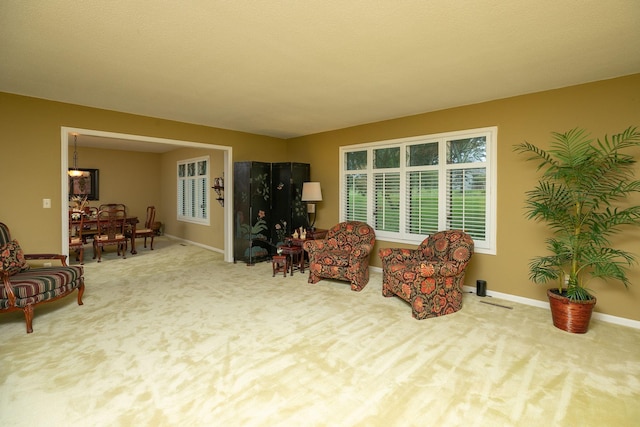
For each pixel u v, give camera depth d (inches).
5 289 110.8
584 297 118.4
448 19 85.8
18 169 151.8
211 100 159.8
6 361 94.6
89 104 167.0
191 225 322.3
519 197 150.2
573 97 135.4
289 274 201.5
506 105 153.1
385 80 131.3
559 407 76.3
